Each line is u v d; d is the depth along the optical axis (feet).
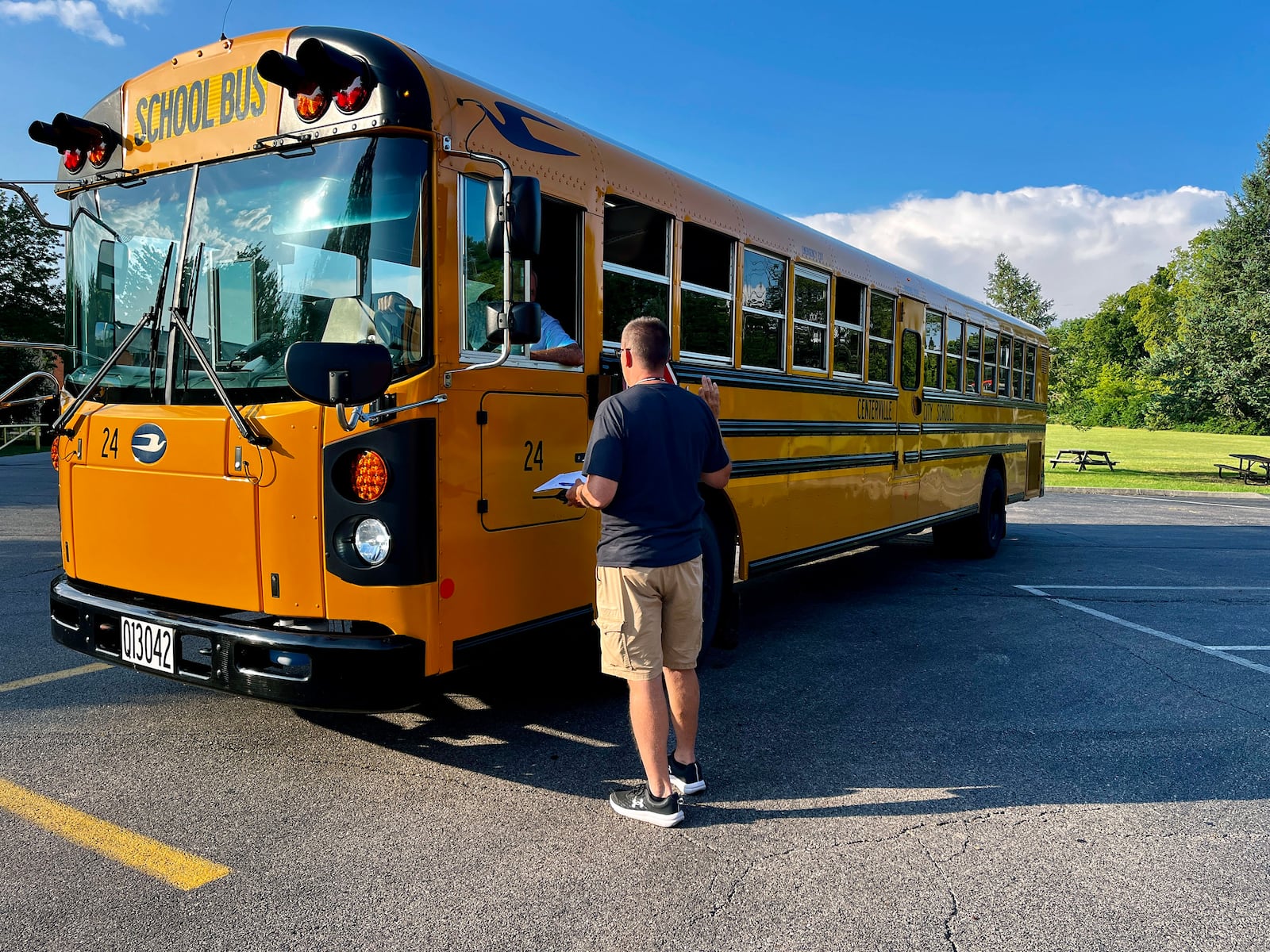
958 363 28.91
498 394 11.66
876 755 12.95
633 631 10.32
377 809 10.85
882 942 8.27
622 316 14.03
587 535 13.51
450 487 10.97
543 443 12.48
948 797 11.57
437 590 10.82
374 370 9.72
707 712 14.78
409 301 10.62
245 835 10.12
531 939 8.20
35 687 15.17
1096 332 300.20
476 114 11.32
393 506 10.44
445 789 11.46
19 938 8.05
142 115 12.21
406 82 10.53
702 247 16.05
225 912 8.54
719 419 16.48
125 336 12.30
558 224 13.06
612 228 13.74
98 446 12.36
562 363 12.78
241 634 10.49
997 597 24.97
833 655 18.39
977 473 31.07
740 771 12.29
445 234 10.83
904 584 26.94
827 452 20.75
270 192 11.14
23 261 103.09
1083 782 12.10
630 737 13.34
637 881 9.27
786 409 18.83
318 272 10.84
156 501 11.76
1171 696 15.97
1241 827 10.81
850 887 9.26
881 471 23.73
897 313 24.18
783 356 18.83
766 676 16.87
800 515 19.66
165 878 9.16
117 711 14.11
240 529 10.99
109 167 12.53
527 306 10.52
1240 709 15.28
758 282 17.79
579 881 9.24
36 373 13.30
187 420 11.32
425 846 9.95
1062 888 9.32
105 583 12.51
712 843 10.15
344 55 10.38
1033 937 8.41
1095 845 10.30
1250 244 84.79
